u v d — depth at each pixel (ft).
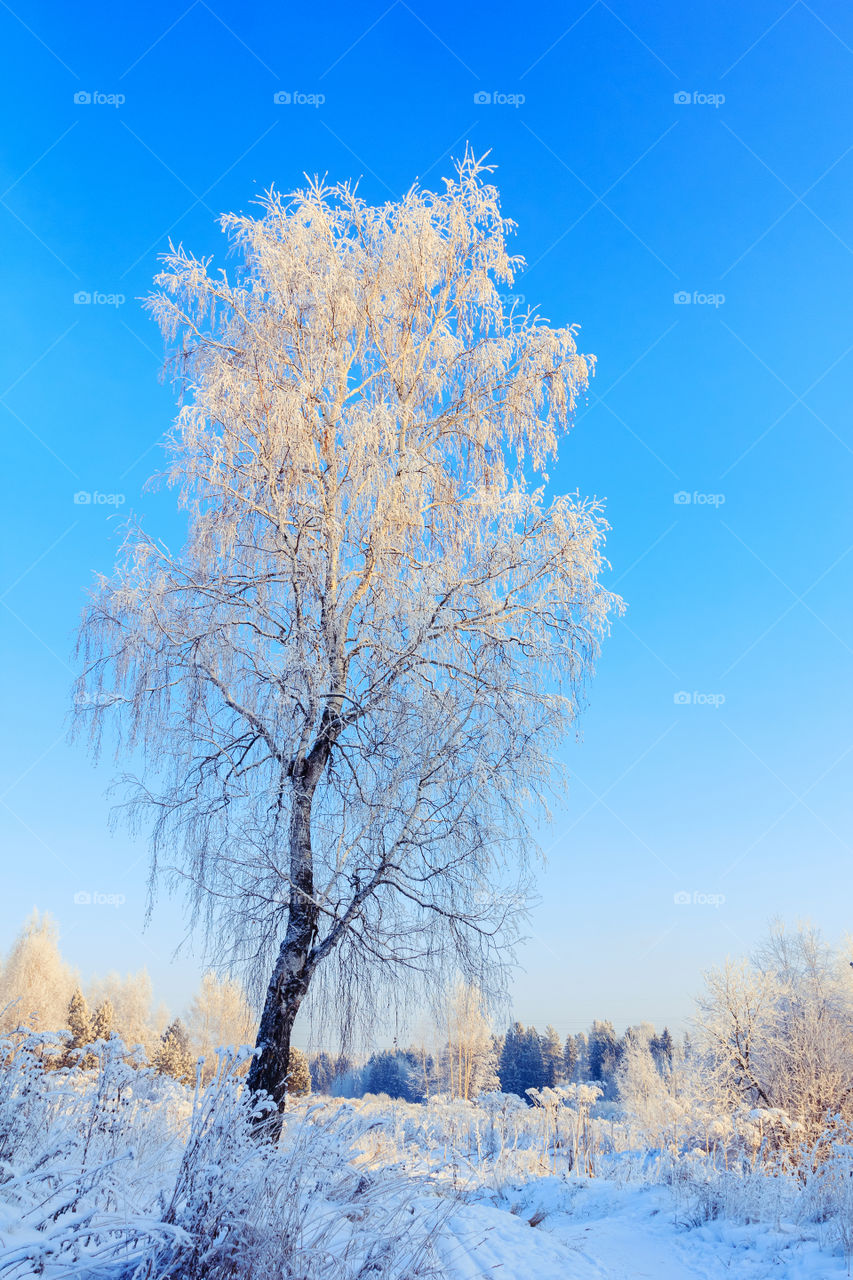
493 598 33.53
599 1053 241.14
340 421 35.94
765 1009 62.08
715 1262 23.68
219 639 31.58
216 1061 14.51
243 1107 13.88
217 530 33.88
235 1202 12.12
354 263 37.35
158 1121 17.74
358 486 33.63
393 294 37.68
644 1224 30.14
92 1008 200.23
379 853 30.50
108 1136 16.01
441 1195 20.45
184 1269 11.15
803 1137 41.16
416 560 34.24
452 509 36.17
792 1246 23.44
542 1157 51.96
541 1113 65.92
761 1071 60.23
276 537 32.50
